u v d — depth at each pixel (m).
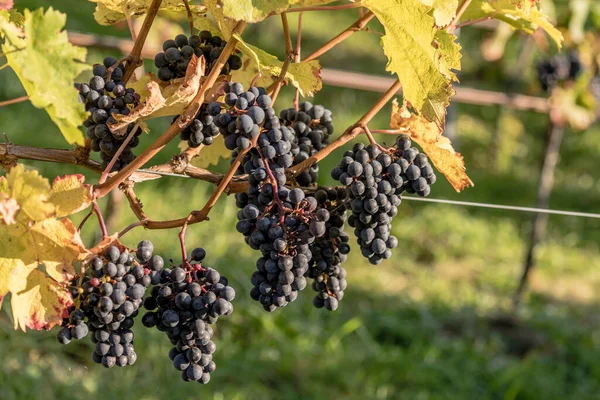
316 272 1.62
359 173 1.55
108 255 1.45
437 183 6.38
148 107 1.49
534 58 6.38
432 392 3.80
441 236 5.71
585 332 4.53
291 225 1.51
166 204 4.80
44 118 5.39
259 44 7.34
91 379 3.32
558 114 4.36
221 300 1.49
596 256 5.96
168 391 3.38
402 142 1.59
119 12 1.68
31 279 1.45
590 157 7.50
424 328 4.38
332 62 7.64
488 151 7.06
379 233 1.60
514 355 4.34
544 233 6.15
